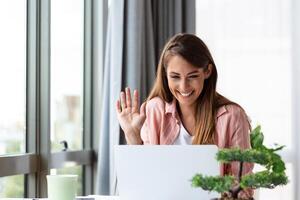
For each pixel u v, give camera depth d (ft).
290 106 11.43
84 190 10.28
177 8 11.05
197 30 11.65
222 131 5.52
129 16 9.59
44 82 8.46
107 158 9.46
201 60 5.32
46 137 8.45
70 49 9.73
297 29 11.42
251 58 11.60
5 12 7.73
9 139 7.82
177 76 5.40
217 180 3.78
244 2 11.60
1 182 7.51
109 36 9.46
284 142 11.43
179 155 4.37
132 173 4.51
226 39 11.65
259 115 11.55
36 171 8.36
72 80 9.83
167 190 4.43
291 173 11.32
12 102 7.91
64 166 9.14
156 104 5.91
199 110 5.64
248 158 3.80
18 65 8.11
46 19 8.47
